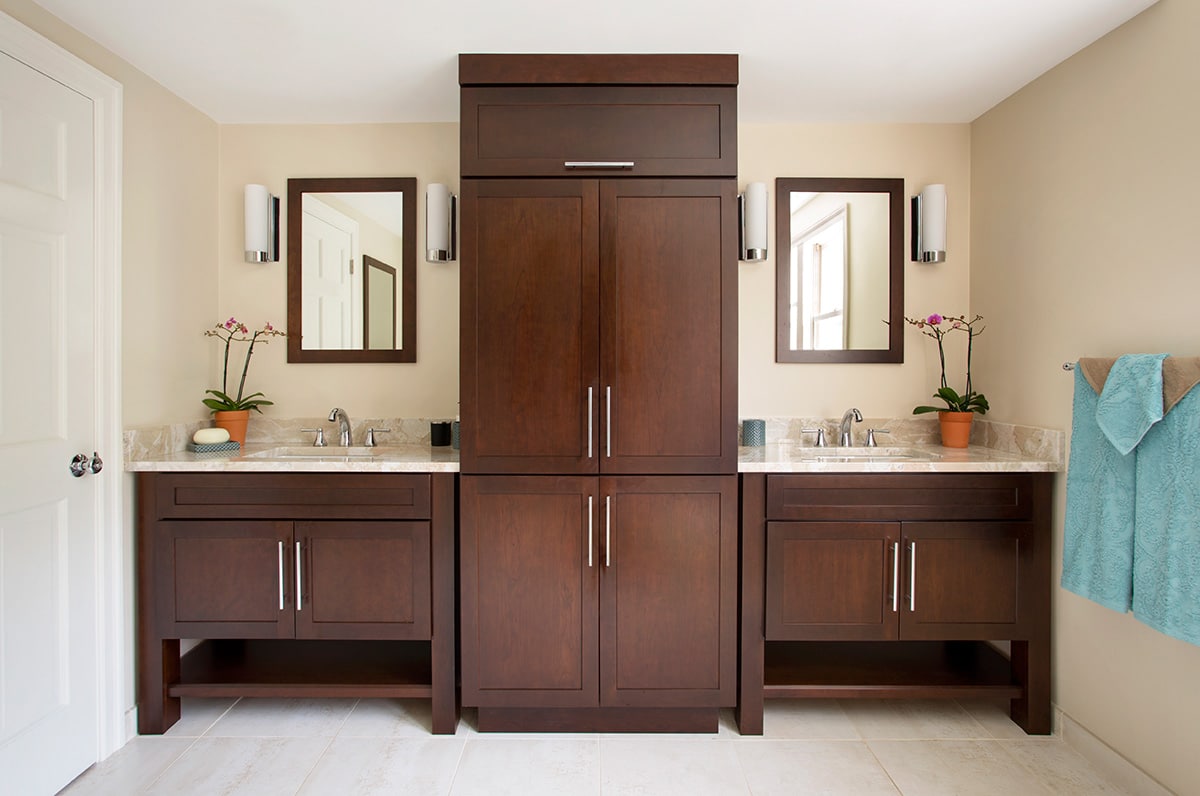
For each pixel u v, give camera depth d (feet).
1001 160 8.10
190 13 6.07
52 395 5.99
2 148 5.45
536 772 6.31
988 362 8.40
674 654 6.95
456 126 8.76
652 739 6.92
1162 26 5.75
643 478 6.92
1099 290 6.47
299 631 6.95
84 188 6.33
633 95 6.90
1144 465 5.53
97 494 6.49
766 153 8.86
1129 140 6.10
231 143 8.73
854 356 8.84
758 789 6.06
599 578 6.92
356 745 6.77
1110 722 6.29
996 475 7.01
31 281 5.76
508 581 6.91
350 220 8.77
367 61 7.04
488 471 6.91
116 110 6.68
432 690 6.98
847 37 6.56
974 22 6.25
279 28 6.36
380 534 6.91
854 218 8.86
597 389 6.91
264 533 6.91
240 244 8.75
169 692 7.02
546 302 6.90
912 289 8.87
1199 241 5.40
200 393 8.31
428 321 8.79
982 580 7.01
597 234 6.89
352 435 8.75
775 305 8.86
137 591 6.96
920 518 7.00
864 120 8.72
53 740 5.95
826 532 6.97
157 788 6.04
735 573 6.96
